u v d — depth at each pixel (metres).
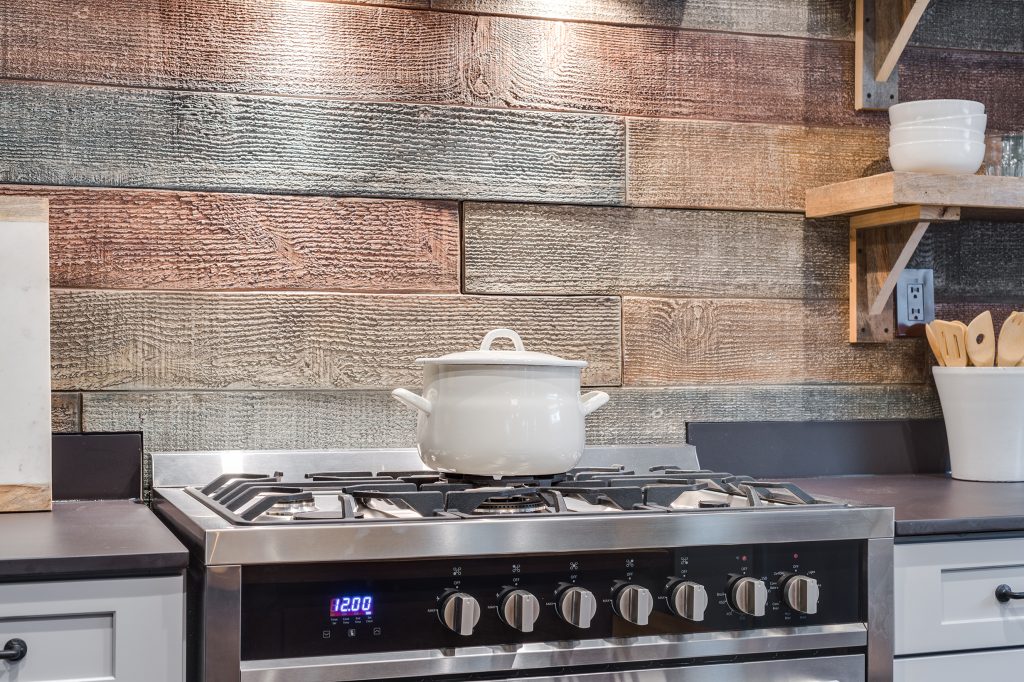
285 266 1.86
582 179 2.01
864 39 2.17
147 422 1.79
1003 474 2.00
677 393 2.05
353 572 1.26
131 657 1.21
